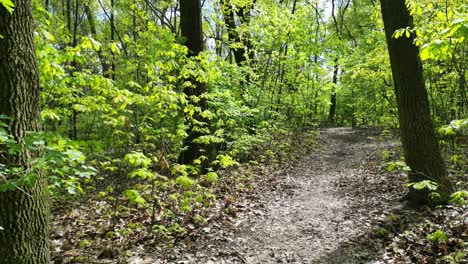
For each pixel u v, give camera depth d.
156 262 4.53
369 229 5.65
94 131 12.02
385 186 8.34
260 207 7.24
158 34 9.73
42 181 3.30
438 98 9.80
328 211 6.98
